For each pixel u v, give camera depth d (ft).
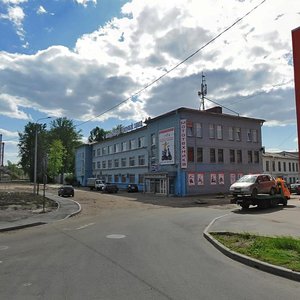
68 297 19.29
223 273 25.07
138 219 62.90
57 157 278.46
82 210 83.97
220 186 153.58
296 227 48.73
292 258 27.55
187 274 24.59
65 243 37.93
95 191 190.29
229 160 159.12
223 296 19.71
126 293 20.06
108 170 233.96
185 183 142.31
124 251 33.06
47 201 102.27
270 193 84.94
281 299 19.29
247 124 168.45
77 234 44.96
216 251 33.47
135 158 192.03
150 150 168.14
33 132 330.54
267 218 61.62
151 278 23.39
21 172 407.03
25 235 45.75
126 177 203.82
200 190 146.51
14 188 198.39
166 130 154.20
